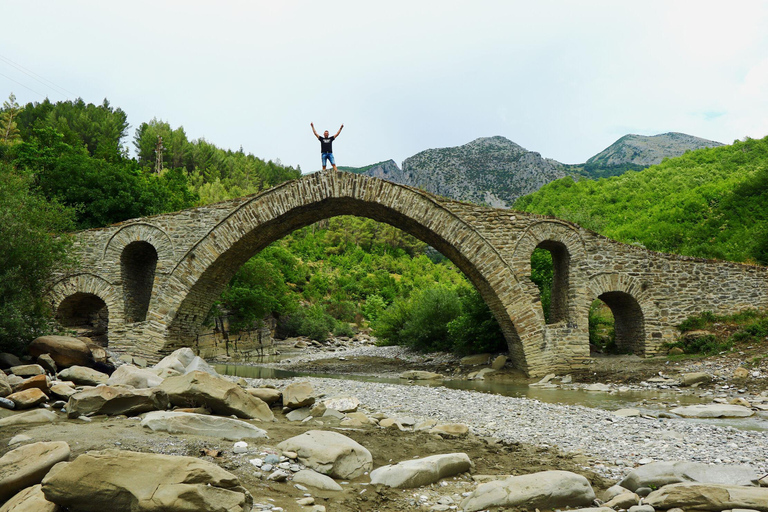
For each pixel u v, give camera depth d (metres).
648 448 9.02
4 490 5.33
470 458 8.20
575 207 63.84
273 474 6.16
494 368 23.89
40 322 14.70
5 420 8.10
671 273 22.64
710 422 11.98
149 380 11.25
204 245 23.19
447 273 108.06
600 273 22.23
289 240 105.81
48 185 30.12
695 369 19.09
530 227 22.25
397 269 107.62
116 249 23.75
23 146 32.03
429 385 20.33
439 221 22.14
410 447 8.58
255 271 42.34
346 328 58.91
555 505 5.94
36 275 15.12
